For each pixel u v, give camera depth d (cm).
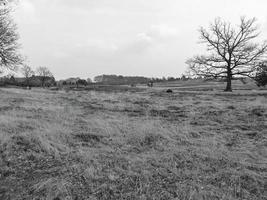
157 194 374
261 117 1070
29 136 603
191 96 2530
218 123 935
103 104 1543
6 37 2259
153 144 615
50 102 1549
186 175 437
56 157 502
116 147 588
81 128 765
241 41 3738
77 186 391
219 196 373
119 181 412
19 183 397
